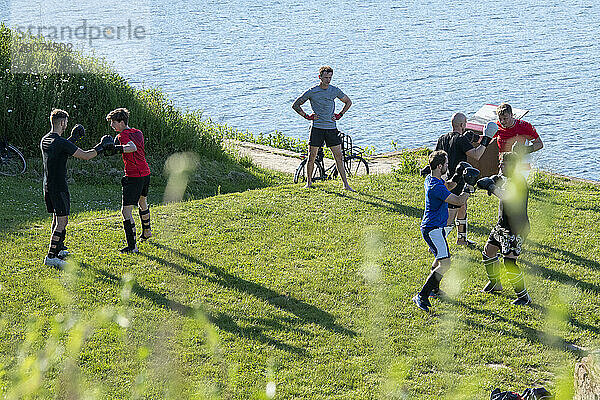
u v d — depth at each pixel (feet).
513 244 95.55
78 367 72.13
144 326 84.43
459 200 94.38
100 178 188.34
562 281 105.70
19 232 123.54
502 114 129.70
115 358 76.48
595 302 98.68
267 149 261.44
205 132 223.10
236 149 247.09
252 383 73.82
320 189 159.12
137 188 113.09
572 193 157.17
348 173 195.21
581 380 52.42
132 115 207.92
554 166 185.06
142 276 102.68
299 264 111.45
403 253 116.06
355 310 94.84
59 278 99.14
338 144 158.71
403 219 136.15
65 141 105.91
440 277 93.71
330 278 105.29
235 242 121.08
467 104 575.38
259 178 210.79
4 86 196.65
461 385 74.38
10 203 152.25
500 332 89.20
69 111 200.13
